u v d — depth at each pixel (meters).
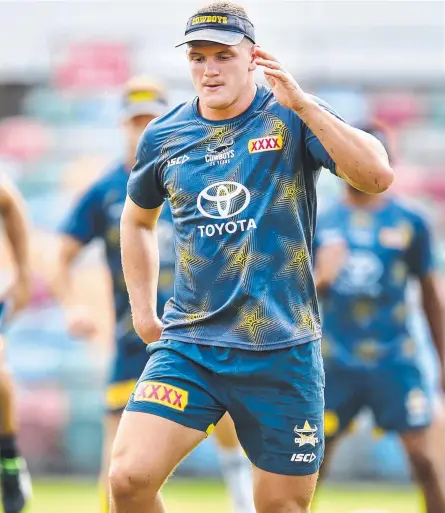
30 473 38.66
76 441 38.84
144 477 14.03
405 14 51.41
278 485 14.87
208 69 14.43
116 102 49.12
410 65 49.81
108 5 52.47
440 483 24.61
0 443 23.19
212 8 14.45
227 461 24.08
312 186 14.82
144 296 15.85
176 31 51.75
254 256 14.48
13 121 49.31
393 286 25.09
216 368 14.59
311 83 49.72
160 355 14.92
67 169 47.03
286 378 14.55
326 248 24.84
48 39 51.25
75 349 41.19
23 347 41.22
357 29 50.72
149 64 49.97
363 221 25.25
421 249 25.30
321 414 14.98
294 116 14.59
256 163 14.52
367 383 24.86
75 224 24.70
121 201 24.23
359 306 24.94
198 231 14.73
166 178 15.05
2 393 22.95
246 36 14.57
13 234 23.94
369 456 37.16
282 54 50.53
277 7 51.91
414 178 46.81
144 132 15.40
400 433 24.78
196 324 14.81
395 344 24.92
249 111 14.73
